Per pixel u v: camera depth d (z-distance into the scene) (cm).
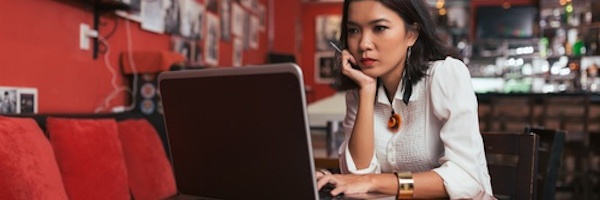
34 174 187
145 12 374
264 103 104
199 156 121
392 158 155
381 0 135
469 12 955
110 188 232
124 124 275
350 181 131
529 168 173
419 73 147
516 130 516
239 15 675
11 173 178
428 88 146
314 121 399
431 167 151
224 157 116
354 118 165
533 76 874
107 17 323
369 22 137
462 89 140
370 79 147
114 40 333
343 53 147
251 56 749
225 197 120
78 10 293
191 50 480
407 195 130
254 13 764
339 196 124
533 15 932
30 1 251
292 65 97
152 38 393
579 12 849
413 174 132
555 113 508
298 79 97
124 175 245
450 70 142
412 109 151
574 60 872
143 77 343
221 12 587
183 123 121
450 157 136
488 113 528
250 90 105
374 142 156
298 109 99
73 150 221
